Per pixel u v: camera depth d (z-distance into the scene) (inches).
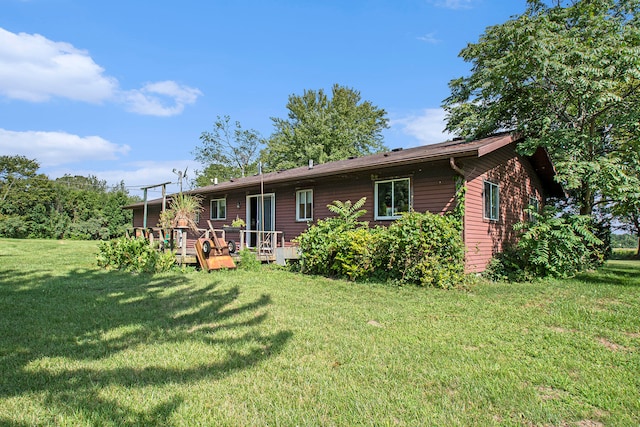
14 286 289.6
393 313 215.2
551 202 685.9
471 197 374.0
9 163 1578.5
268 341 163.3
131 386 118.9
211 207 674.8
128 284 298.8
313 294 268.2
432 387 120.9
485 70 540.1
